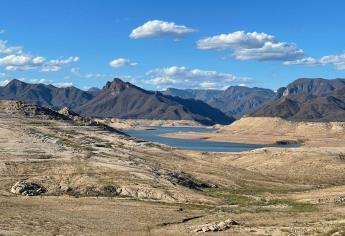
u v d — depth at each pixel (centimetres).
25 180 9431
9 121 15125
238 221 6209
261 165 13788
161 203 8112
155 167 11344
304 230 5325
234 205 7962
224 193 9444
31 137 13412
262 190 10025
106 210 7250
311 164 13538
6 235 5272
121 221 6406
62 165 10600
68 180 9569
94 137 14900
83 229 5825
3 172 10012
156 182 9562
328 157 14150
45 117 16625
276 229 5459
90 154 11994
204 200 8462
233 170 12788
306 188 10362
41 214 6769
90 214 6894
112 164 10938
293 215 6506
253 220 6272
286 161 13962
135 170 10431
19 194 8706
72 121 17025
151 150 14375
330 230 5175
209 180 11019
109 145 14025
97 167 10500
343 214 6291
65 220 6369
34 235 5356
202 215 6944
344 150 15662
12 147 12112
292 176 12531
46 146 12556
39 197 8444
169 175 10494
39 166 10500
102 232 5653
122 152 13038
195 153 15462
